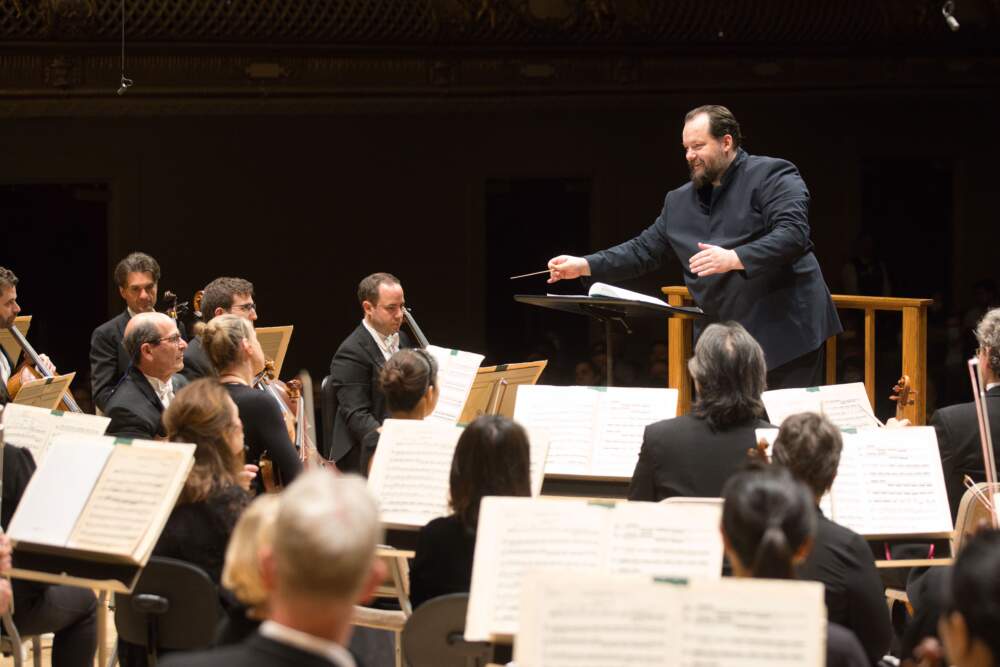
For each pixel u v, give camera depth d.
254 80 23.83
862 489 7.45
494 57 24.64
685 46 24.86
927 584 5.67
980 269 26.17
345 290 24.83
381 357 11.20
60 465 6.65
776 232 9.20
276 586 3.76
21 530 6.51
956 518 7.85
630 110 25.09
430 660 6.38
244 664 3.66
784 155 25.41
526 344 26.55
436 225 24.97
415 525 7.36
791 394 8.81
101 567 6.37
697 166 9.75
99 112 23.23
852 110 25.48
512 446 6.53
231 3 23.14
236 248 24.28
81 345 25.44
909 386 10.73
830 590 5.76
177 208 23.92
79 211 25.12
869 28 24.97
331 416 11.50
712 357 7.12
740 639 4.18
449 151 24.86
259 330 11.84
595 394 9.10
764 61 25.19
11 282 11.63
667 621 4.24
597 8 24.34
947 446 8.02
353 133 24.50
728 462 6.95
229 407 6.94
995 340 8.04
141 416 9.00
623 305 9.31
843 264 25.69
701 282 9.87
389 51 24.20
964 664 3.99
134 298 12.09
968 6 24.94
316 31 23.75
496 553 5.63
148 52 23.22
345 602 3.73
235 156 24.08
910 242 26.67
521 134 24.97
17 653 7.25
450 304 25.17
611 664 4.23
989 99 25.67
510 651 5.79
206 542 6.70
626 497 8.70
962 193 25.97
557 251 26.30
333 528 3.67
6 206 24.84
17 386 12.02
